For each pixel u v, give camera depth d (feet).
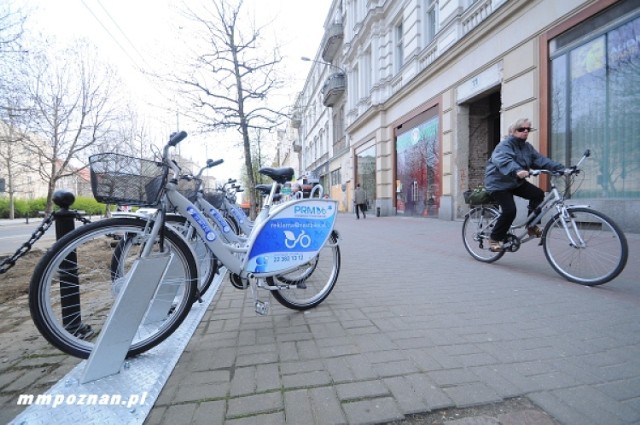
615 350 7.16
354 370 6.58
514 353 7.12
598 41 22.11
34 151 29.63
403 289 11.95
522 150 13.92
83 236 6.53
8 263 6.71
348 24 72.95
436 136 40.47
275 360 7.04
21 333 8.90
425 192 43.83
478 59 32.35
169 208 7.86
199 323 9.18
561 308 9.66
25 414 5.26
